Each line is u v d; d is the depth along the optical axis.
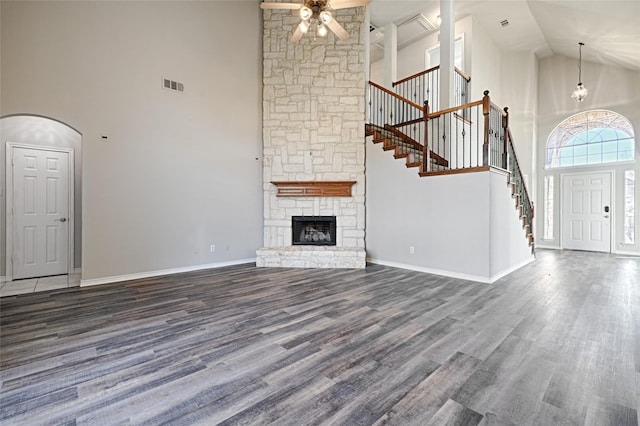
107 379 1.82
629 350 2.16
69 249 4.84
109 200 4.09
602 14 4.81
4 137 4.31
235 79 5.36
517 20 6.45
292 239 5.64
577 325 2.62
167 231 4.60
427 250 4.68
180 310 3.01
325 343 2.28
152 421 1.46
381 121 6.73
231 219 5.31
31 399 1.63
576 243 7.33
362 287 3.84
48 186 4.66
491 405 1.57
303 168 5.62
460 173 4.30
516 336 2.40
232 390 1.71
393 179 5.12
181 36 4.73
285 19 5.64
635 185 6.50
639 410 1.52
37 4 3.58
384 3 6.07
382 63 8.80
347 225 5.55
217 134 5.14
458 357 2.07
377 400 1.61
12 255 4.33
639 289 3.77
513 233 4.92
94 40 3.96
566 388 1.71
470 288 3.79
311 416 1.49
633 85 6.54
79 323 2.68
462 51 6.52
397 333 2.46
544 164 7.82
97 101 3.98
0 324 2.65
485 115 4.11
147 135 4.40
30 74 3.54
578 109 7.28
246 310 3.00
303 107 5.62
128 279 4.23
